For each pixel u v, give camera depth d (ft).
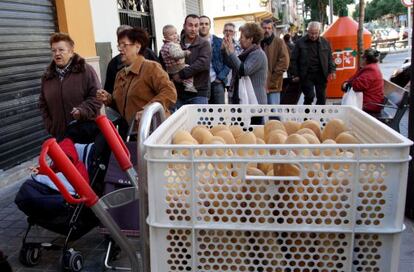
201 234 5.17
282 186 4.97
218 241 5.18
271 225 5.04
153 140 5.21
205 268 5.28
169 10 43.62
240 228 5.02
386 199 4.87
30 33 22.67
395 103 18.86
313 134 6.68
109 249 10.93
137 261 6.06
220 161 4.91
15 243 12.82
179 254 5.26
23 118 21.77
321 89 29.07
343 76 36.35
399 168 4.79
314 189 4.92
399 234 4.92
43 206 10.36
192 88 18.79
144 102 12.71
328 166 4.86
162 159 4.97
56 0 24.91
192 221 5.08
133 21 35.94
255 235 5.15
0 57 20.22
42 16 23.88
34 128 22.63
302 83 28.86
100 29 29.63
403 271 10.37
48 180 10.78
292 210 5.01
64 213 10.44
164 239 5.21
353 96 20.39
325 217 4.98
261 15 71.36
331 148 4.79
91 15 27.89
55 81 13.88
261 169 5.49
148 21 39.01
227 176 4.98
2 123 20.20
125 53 12.84
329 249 5.13
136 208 7.61
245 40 18.25
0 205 16.31
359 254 5.10
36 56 23.16
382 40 119.55
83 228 10.80
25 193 10.52
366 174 4.84
